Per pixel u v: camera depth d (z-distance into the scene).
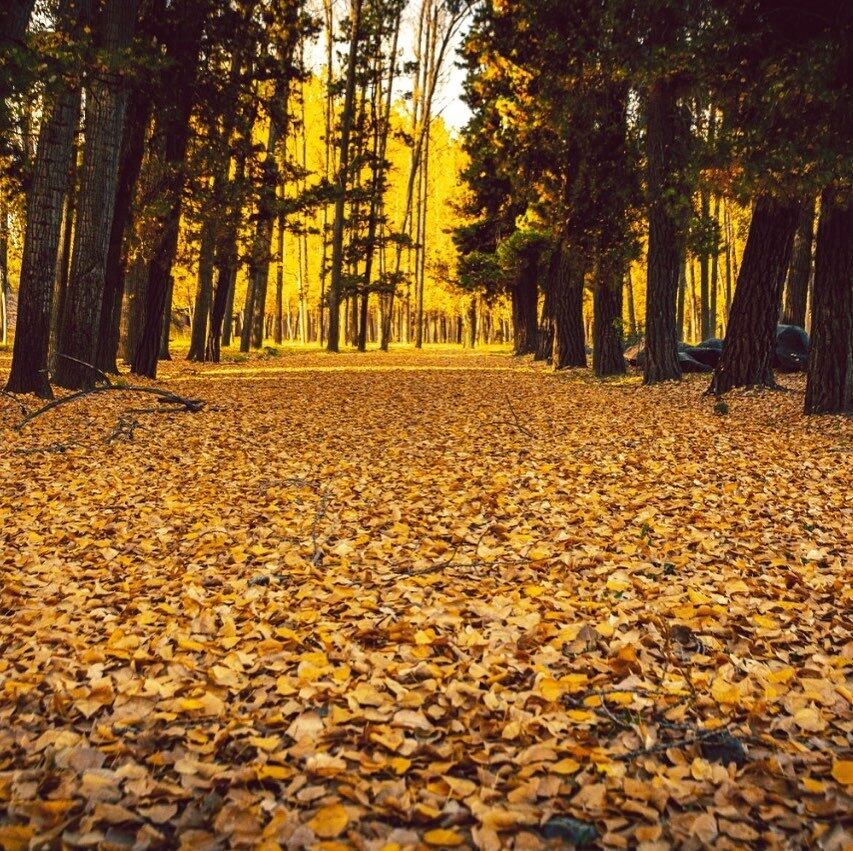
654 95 16.27
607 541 5.95
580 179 20.83
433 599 4.83
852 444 9.22
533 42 21.02
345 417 13.34
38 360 13.57
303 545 6.15
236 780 2.82
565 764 2.88
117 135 15.48
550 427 11.72
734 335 14.54
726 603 4.57
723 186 11.43
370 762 2.95
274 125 22.02
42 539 6.36
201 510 7.27
